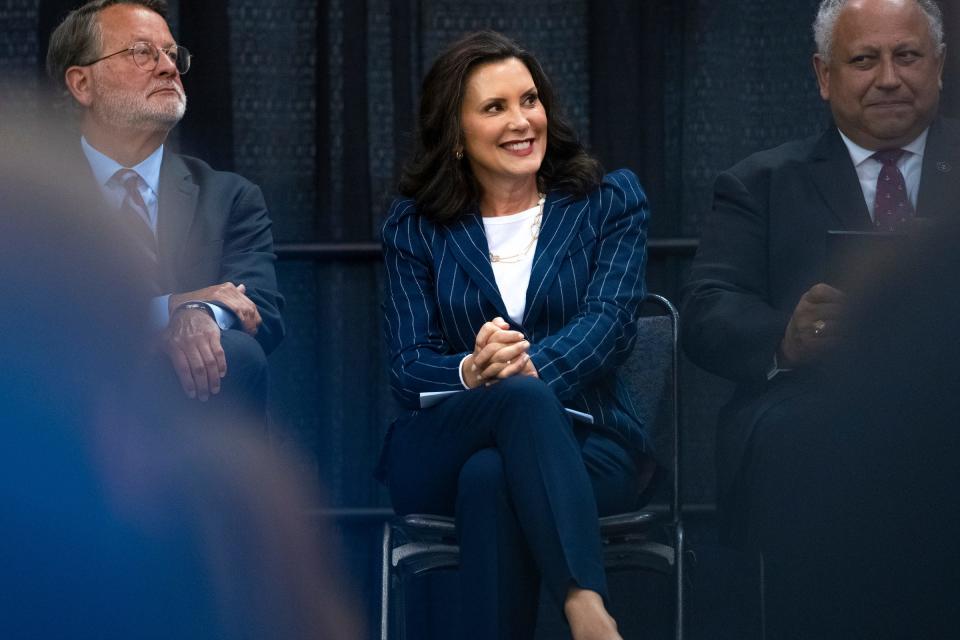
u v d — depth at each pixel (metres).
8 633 7.00
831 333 8.26
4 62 12.52
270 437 11.29
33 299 7.16
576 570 7.70
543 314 9.41
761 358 9.44
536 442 8.02
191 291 10.54
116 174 10.72
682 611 8.52
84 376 7.27
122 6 10.80
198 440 9.42
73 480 7.19
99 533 7.42
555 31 12.78
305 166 12.85
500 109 9.51
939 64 10.19
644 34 12.63
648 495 9.45
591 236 9.58
